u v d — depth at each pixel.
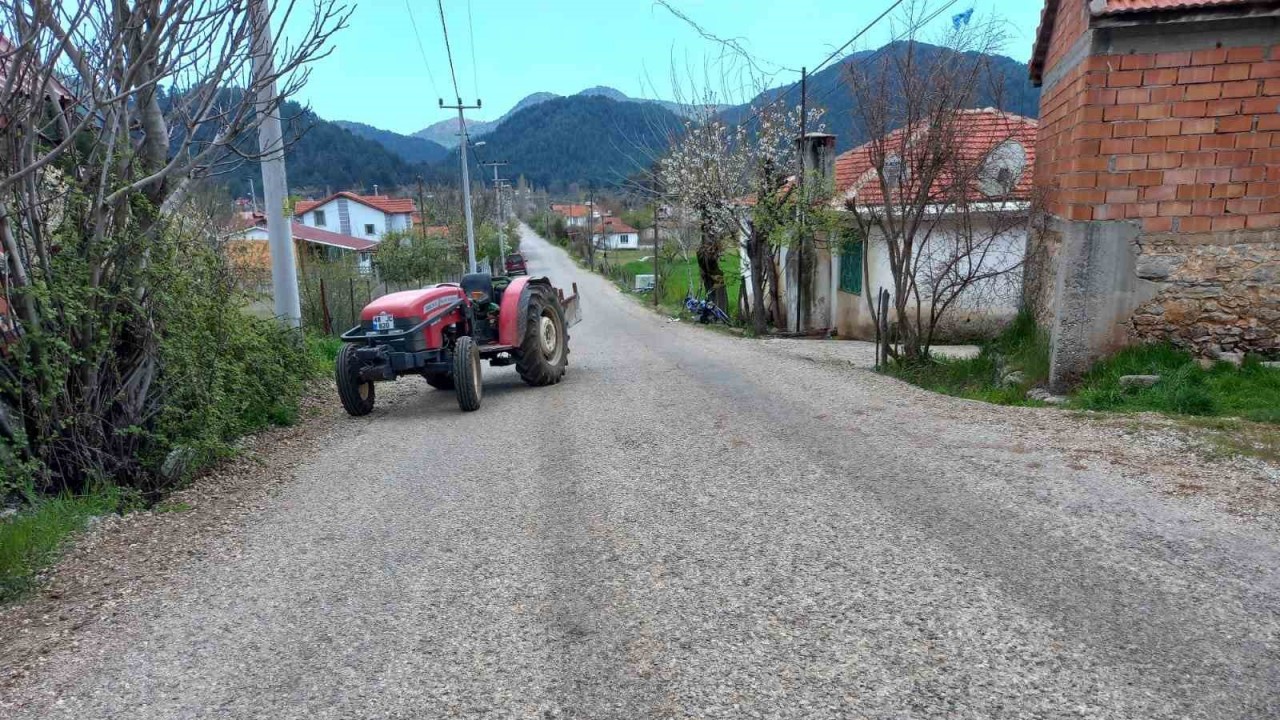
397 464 5.81
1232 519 3.84
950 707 2.54
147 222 5.34
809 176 14.55
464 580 3.69
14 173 4.50
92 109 4.41
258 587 3.74
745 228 17.92
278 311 9.52
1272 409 5.41
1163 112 6.09
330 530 4.46
